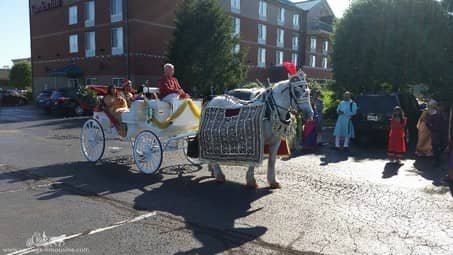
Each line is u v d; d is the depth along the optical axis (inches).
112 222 210.4
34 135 567.8
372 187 287.0
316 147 476.1
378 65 714.2
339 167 361.7
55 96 935.7
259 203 245.0
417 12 685.9
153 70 1214.3
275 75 1754.4
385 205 242.4
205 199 253.0
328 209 233.5
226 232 197.2
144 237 190.4
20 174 320.2
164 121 317.7
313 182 300.5
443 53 690.2
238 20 1558.8
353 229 201.6
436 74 700.0
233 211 229.3
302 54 1975.9
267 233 196.1
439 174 333.7
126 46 1168.8
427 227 205.0
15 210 228.8
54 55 1461.6
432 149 390.6
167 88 324.5
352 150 467.5
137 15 1155.9
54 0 1414.9
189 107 330.6
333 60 792.3
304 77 263.4
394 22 697.0
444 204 245.3
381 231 199.0
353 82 761.6
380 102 503.5
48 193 265.4
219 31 1021.2
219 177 294.2
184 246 180.4
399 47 692.1
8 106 1339.8
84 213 224.5
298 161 392.2
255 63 1667.1
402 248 178.4
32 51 1567.4
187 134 317.7
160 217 218.8
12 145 473.7
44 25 1489.9
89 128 378.3
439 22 690.2
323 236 192.2
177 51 1019.9
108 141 511.2
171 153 418.3
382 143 527.8
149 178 308.8
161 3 1216.2
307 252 174.2
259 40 1678.2
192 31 1008.9
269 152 277.7
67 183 291.9
